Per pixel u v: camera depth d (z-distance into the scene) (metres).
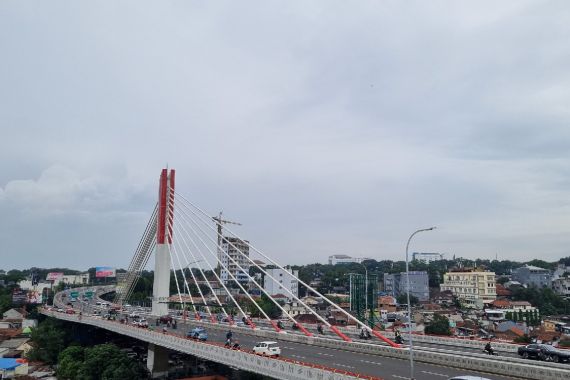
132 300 182.88
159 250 116.56
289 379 44.91
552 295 178.88
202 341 64.62
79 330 123.44
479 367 44.88
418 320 134.00
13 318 158.00
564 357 47.47
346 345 60.97
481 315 151.62
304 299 168.00
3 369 94.69
